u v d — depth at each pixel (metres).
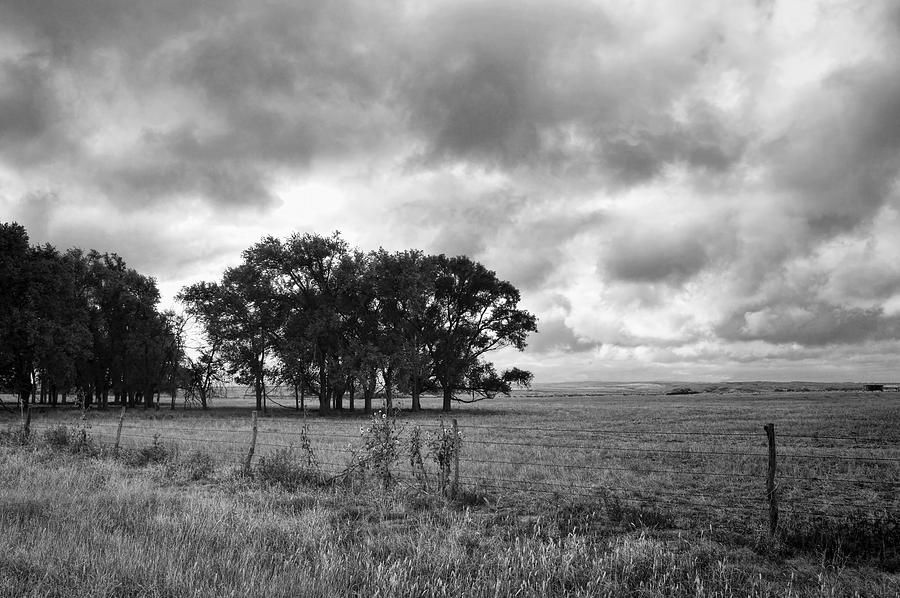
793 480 13.79
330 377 57.22
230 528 8.26
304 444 14.51
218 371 66.94
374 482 12.73
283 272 59.09
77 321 56.25
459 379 66.38
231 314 60.16
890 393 118.00
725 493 12.16
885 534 8.33
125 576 6.18
